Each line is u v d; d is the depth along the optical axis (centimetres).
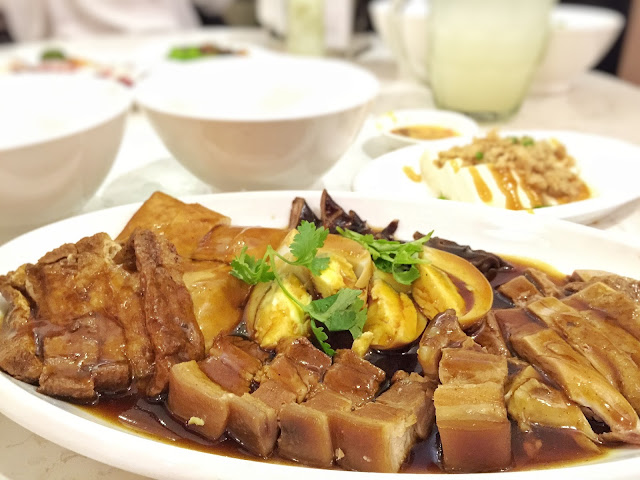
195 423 19
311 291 24
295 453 19
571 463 18
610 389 19
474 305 23
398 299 23
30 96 38
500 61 50
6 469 20
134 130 50
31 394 19
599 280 24
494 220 29
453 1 49
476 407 18
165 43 77
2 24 109
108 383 21
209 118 30
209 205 30
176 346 21
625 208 35
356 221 29
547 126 52
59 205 31
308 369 21
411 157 39
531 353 21
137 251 22
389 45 68
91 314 22
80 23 107
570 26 57
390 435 18
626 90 62
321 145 33
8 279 23
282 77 42
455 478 16
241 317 24
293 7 69
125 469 17
